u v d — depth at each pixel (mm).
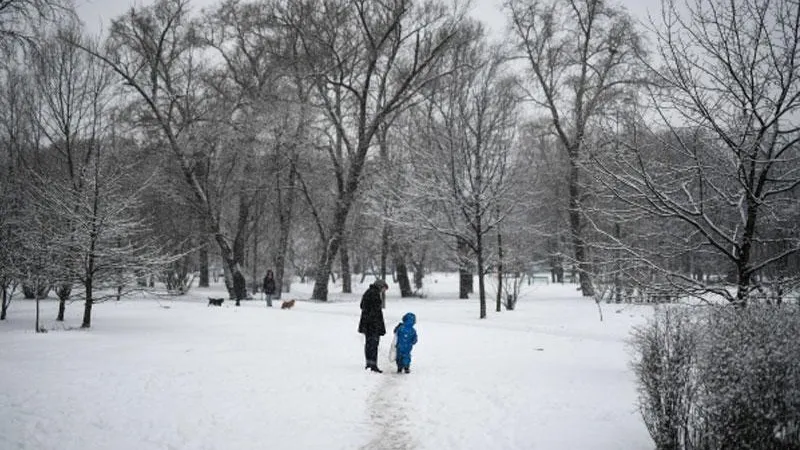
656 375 5797
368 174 33812
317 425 7184
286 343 14141
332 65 34906
